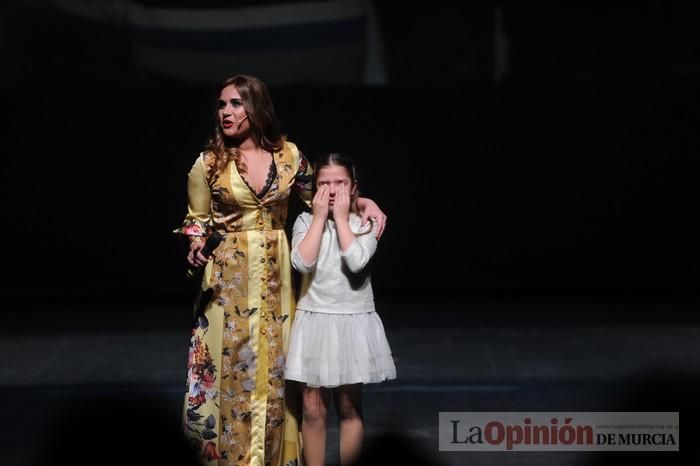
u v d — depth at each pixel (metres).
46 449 14.03
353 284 11.70
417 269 26.97
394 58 25.95
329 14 25.44
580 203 26.62
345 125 26.34
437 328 22.84
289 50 25.62
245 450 11.72
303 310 11.74
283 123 26.14
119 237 26.86
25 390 17.69
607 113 26.27
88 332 22.91
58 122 26.31
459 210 26.78
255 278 11.75
